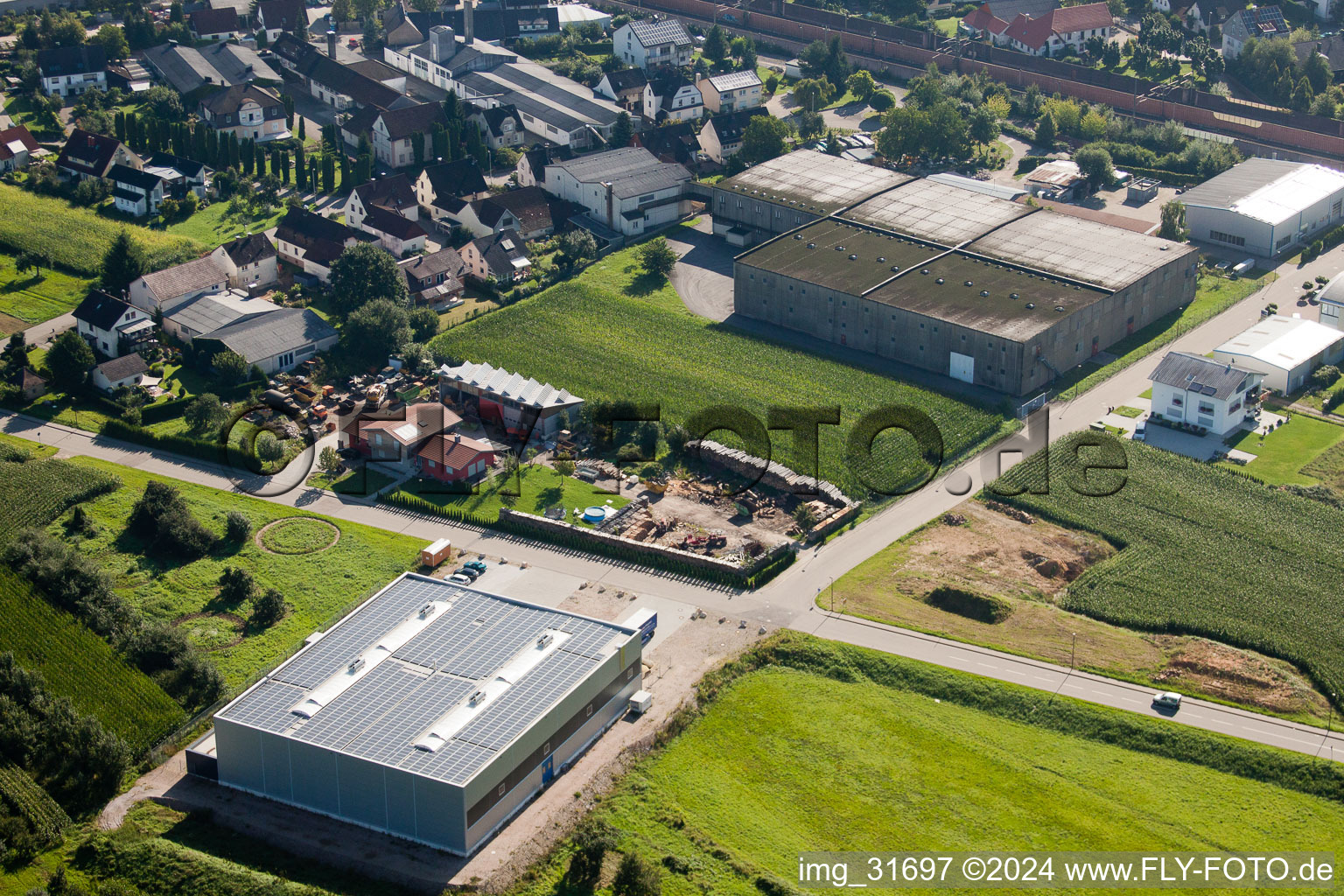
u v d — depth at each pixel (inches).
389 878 4845.0
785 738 5526.6
